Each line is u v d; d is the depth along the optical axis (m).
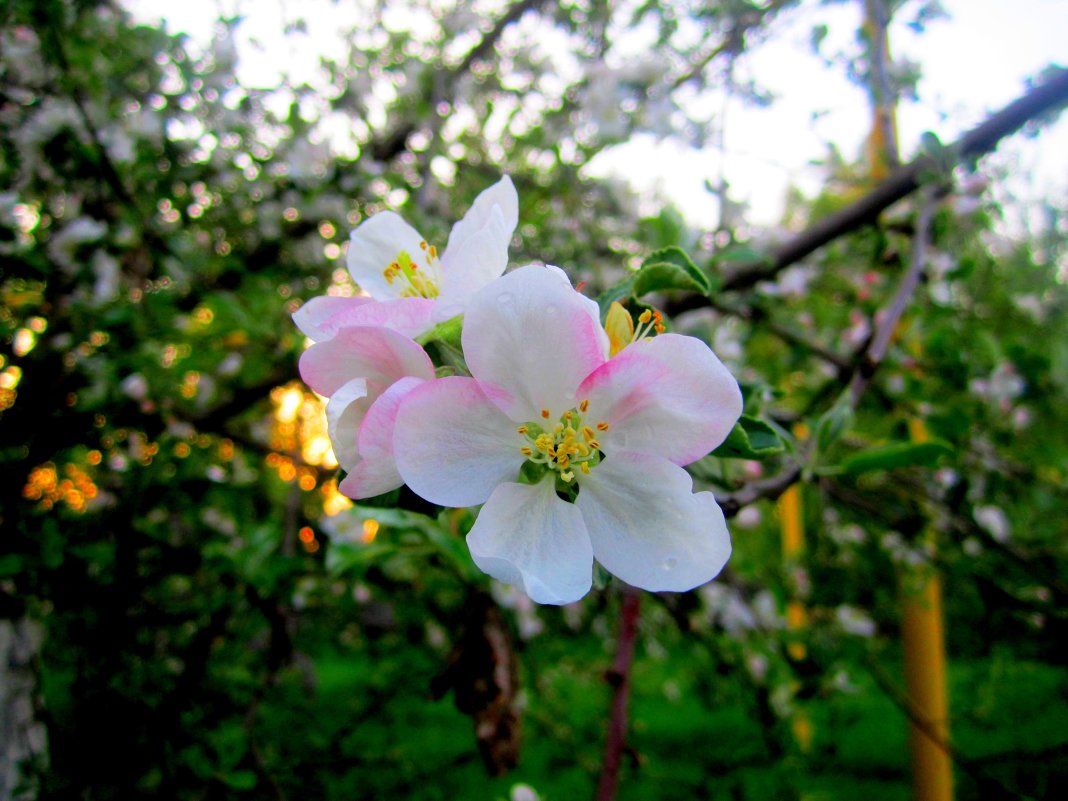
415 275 0.14
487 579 0.25
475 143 0.51
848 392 0.18
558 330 0.11
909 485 0.38
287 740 0.40
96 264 0.33
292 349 0.39
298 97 0.46
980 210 0.41
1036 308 0.54
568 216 0.48
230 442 0.46
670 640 0.48
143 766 0.27
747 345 0.49
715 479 0.16
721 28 0.43
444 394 0.11
